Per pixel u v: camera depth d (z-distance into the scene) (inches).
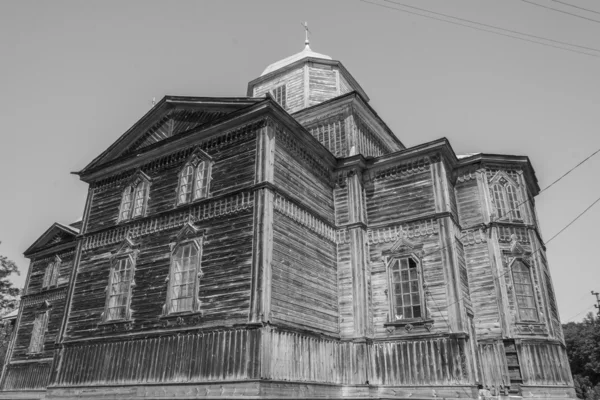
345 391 671.1
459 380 620.1
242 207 625.0
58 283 1129.4
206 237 644.1
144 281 686.5
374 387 674.2
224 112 727.1
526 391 680.4
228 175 663.8
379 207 776.3
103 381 661.9
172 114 808.3
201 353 579.2
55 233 1203.9
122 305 698.2
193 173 708.0
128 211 777.6
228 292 588.4
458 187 819.4
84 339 716.7
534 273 764.0
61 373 719.1
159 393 595.8
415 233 727.7
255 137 657.6
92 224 818.8
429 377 642.2
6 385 1099.9
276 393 537.0
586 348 2162.9
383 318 708.0
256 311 552.4
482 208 784.3
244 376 530.6
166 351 614.2
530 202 863.1
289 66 1067.9
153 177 767.7
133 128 837.8
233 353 551.2
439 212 716.0
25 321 1156.5
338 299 726.5
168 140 745.6
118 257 738.8
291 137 705.0
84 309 743.7
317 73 1051.3
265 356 533.0
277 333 564.1
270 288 571.5
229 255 608.7
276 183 642.2
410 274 713.6
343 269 742.5
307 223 693.9
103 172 846.5
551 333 729.0
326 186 779.4
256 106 654.5
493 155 808.9
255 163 640.4
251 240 596.1
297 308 617.0
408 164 773.3
